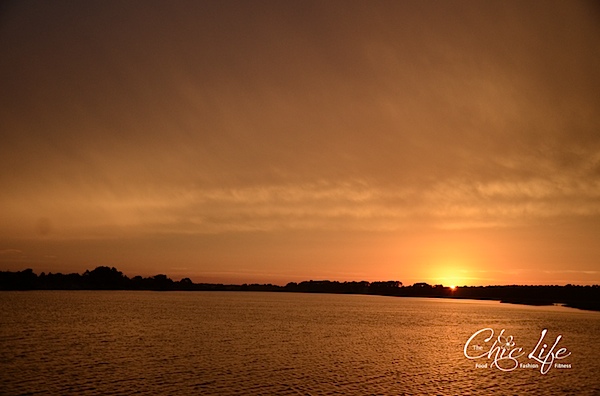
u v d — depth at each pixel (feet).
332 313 519.19
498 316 472.03
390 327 341.62
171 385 142.82
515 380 152.46
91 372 159.84
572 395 134.72
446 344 244.22
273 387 141.49
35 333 269.23
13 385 141.28
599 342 252.01
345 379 152.66
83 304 576.20
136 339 248.93
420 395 133.39
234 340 250.37
